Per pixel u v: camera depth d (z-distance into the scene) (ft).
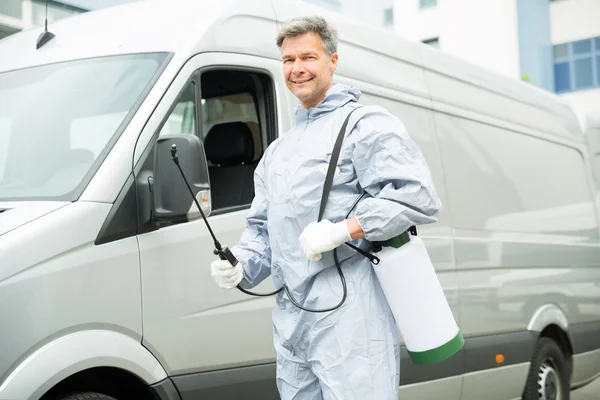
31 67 12.78
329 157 8.88
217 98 13.71
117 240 10.47
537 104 22.07
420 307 8.82
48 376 9.42
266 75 13.29
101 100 11.51
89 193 10.34
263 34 13.39
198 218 11.47
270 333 12.59
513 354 18.53
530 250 19.77
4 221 9.79
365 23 16.37
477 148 18.78
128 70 11.84
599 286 22.75
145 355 10.68
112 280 10.32
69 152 11.02
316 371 8.84
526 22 76.89
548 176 21.52
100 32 13.03
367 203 8.39
